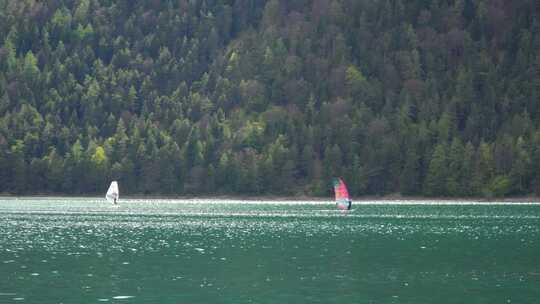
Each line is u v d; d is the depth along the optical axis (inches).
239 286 4210.1
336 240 6845.5
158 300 3804.1
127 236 7185.0
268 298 3873.0
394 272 4778.5
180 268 4889.3
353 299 3873.0
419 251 5959.6
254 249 6043.3
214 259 5374.0
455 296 3973.9
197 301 3784.5
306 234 7495.1
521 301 3843.5
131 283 4288.9
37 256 5492.1
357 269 4896.7
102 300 3801.7
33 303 3727.9
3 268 4845.0
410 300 3860.7
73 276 4520.2
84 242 6535.4
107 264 5068.9
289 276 4574.3
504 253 5846.5
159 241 6678.2
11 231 7667.3
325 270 4835.1
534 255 5713.6
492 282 4416.8
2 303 3727.9
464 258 5506.9
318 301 3811.5
